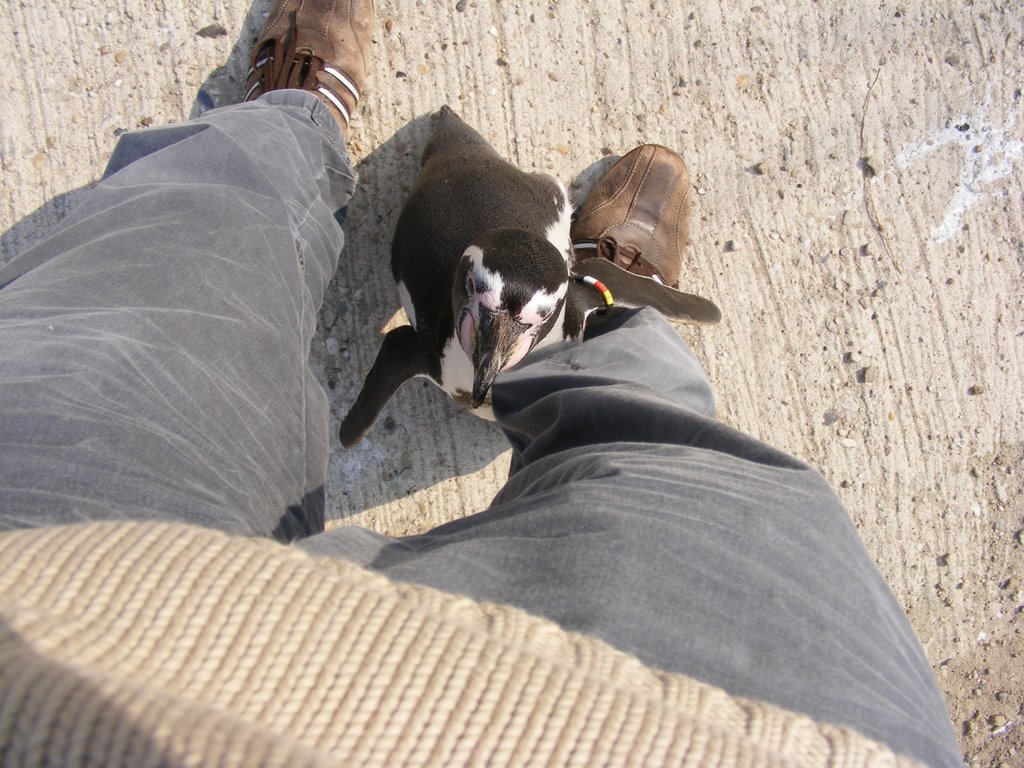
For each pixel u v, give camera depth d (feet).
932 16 2.70
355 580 0.66
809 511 1.10
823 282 2.68
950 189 2.71
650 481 1.11
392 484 2.53
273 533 1.39
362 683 0.60
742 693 0.83
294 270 1.76
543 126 2.66
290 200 1.92
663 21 2.69
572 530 1.00
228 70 2.54
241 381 1.46
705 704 0.69
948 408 2.66
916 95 2.69
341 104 2.46
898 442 2.64
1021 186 2.72
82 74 2.48
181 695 0.55
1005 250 2.71
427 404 2.57
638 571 0.92
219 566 0.64
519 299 1.97
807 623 0.94
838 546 1.08
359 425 2.30
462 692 0.61
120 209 1.60
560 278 2.02
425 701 0.60
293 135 2.08
